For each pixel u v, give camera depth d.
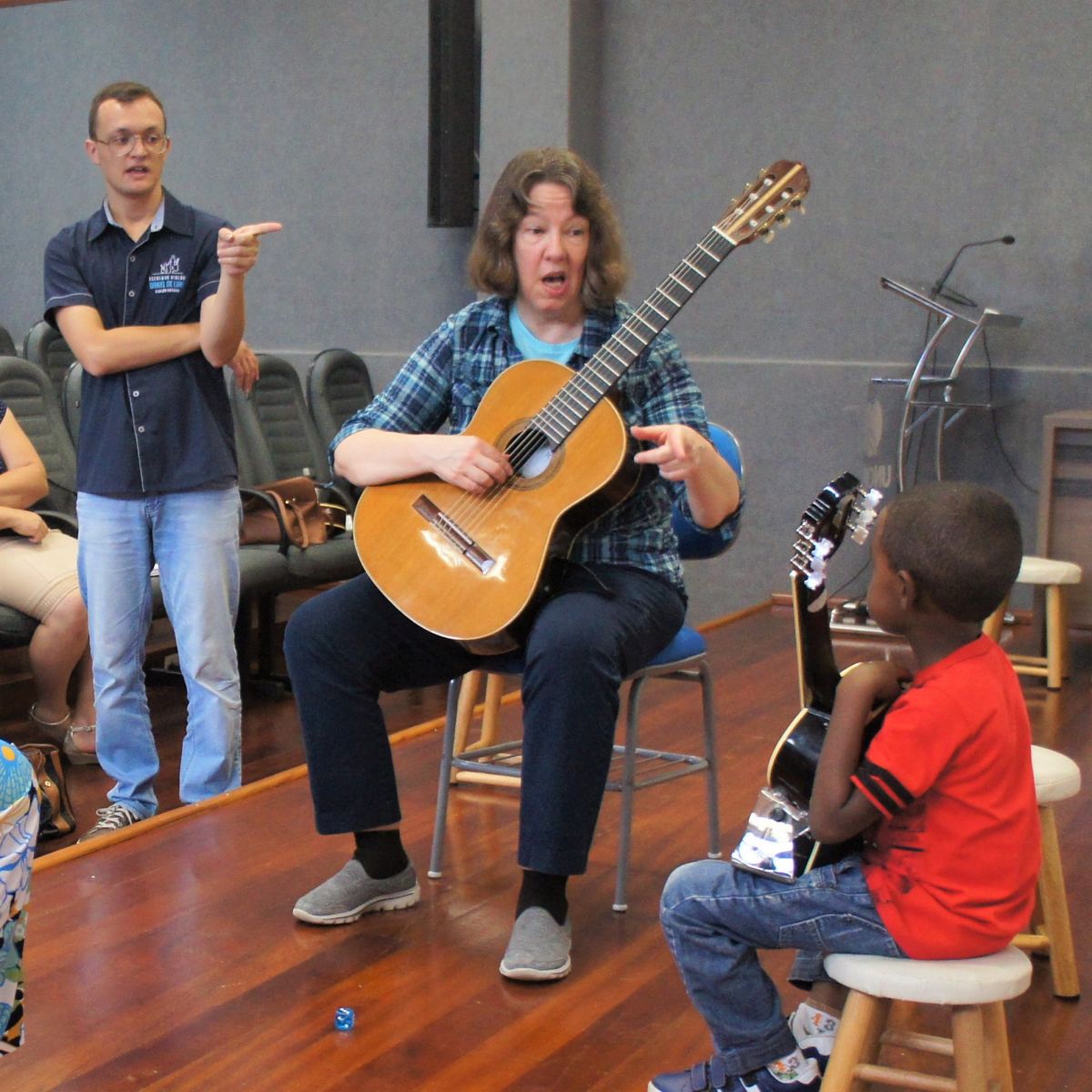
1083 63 5.54
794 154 6.01
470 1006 2.23
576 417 2.38
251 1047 2.09
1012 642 5.24
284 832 3.00
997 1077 1.71
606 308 2.54
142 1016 2.18
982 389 5.76
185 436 3.32
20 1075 2.01
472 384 2.61
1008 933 1.63
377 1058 2.06
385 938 2.48
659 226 6.27
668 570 2.57
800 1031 1.86
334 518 5.07
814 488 6.07
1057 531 4.91
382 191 6.82
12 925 1.60
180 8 7.12
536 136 6.18
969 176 5.74
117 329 3.28
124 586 3.36
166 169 7.29
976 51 5.68
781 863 1.72
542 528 2.37
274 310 7.15
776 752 1.79
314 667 2.49
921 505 1.65
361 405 6.13
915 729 1.59
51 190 7.51
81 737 4.23
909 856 1.64
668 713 4.09
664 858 2.89
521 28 6.13
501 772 2.71
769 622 5.62
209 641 3.38
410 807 3.19
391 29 6.69
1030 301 5.69
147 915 2.57
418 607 2.41
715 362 6.19
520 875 2.79
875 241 5.91
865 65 5.86
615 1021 2.18
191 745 3.43
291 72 6.93
